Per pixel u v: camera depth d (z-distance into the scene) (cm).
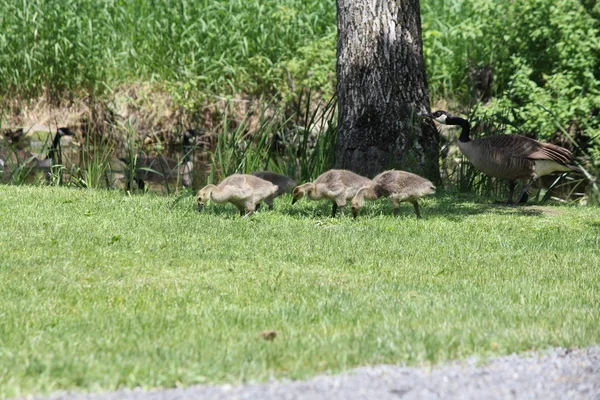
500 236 1420
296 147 2169
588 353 757
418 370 697
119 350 747
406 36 2005
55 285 992
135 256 1169
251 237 1332
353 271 1134
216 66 2864
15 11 2938
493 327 839
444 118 1873
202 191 1495
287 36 2919
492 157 1775
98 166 2052
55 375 663
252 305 934
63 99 2914
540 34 2667
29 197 1672
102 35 2948
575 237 1427
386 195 1546
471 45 2836
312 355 729
